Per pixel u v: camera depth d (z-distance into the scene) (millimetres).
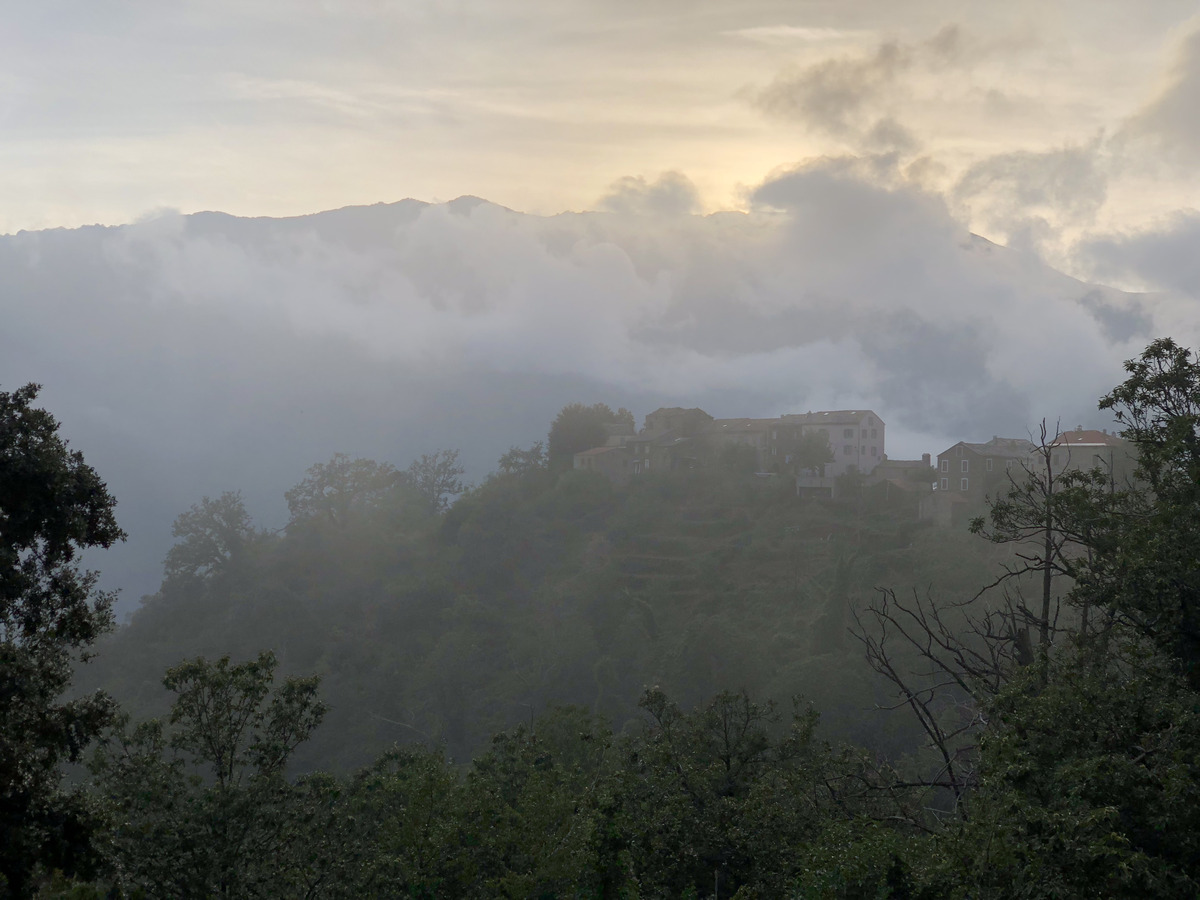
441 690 101062
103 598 16078
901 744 68062
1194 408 18938
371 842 21016
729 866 19953
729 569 115562
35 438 15414
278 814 19062
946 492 113562
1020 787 14477
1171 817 12875
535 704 98000
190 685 19672
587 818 20094
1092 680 15992
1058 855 12750
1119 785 13328
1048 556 22000
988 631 24156
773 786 21406
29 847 13531
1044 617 21984
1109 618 18422
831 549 112375
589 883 19469
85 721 15094
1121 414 19938
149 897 17516
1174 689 15617
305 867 19297
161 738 19312
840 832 16781
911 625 76375
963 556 94375
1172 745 14203
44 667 14906
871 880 15125
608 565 118812
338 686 109562
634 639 101312
